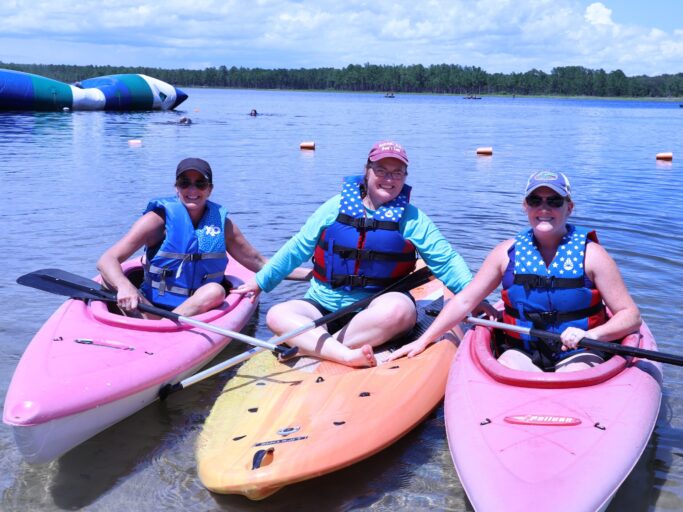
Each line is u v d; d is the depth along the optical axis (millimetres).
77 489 3080
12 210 8367
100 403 3307
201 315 4168
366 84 162000
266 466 2902
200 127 22875
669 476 3182
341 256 4105
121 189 9992
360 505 2994
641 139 22406
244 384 3711
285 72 164500
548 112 51062
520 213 8594
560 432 2893
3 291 5414
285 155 14961
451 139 21156
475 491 2674
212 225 4434
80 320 4016
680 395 3912
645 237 7277
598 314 3551
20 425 3025
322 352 3881
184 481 3152
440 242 4117
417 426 3615
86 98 27516
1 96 25047
